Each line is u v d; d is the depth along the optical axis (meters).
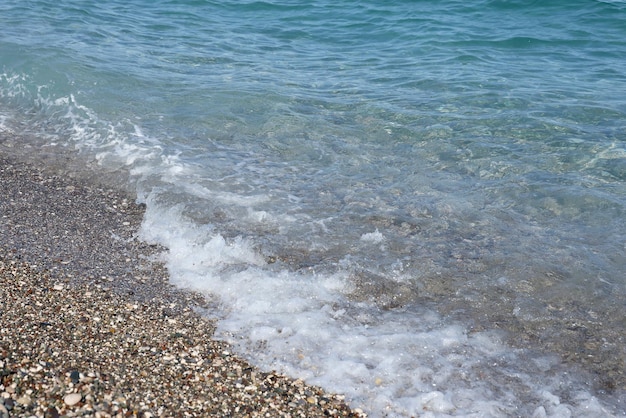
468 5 18.70
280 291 6.64
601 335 6.11
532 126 10.38
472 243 7.57
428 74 13.03
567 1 17.89
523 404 5.28
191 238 7.60
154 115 10.86
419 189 8.75
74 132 10.36
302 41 15.83
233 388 5.24
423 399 5.27
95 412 4.70
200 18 17.48
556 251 7.36
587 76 12.91
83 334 5.67
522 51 14.83
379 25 17.19
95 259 7.10
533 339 6.06
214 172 9.17
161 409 4.86
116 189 8.80
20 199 8.37
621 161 9.22
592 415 5.19
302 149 9.87
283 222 7.98
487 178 8.96
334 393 5.31
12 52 12.66
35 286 6.38
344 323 6.21
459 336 6.06
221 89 11.87
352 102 11.46
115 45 14.13
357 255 7.34
